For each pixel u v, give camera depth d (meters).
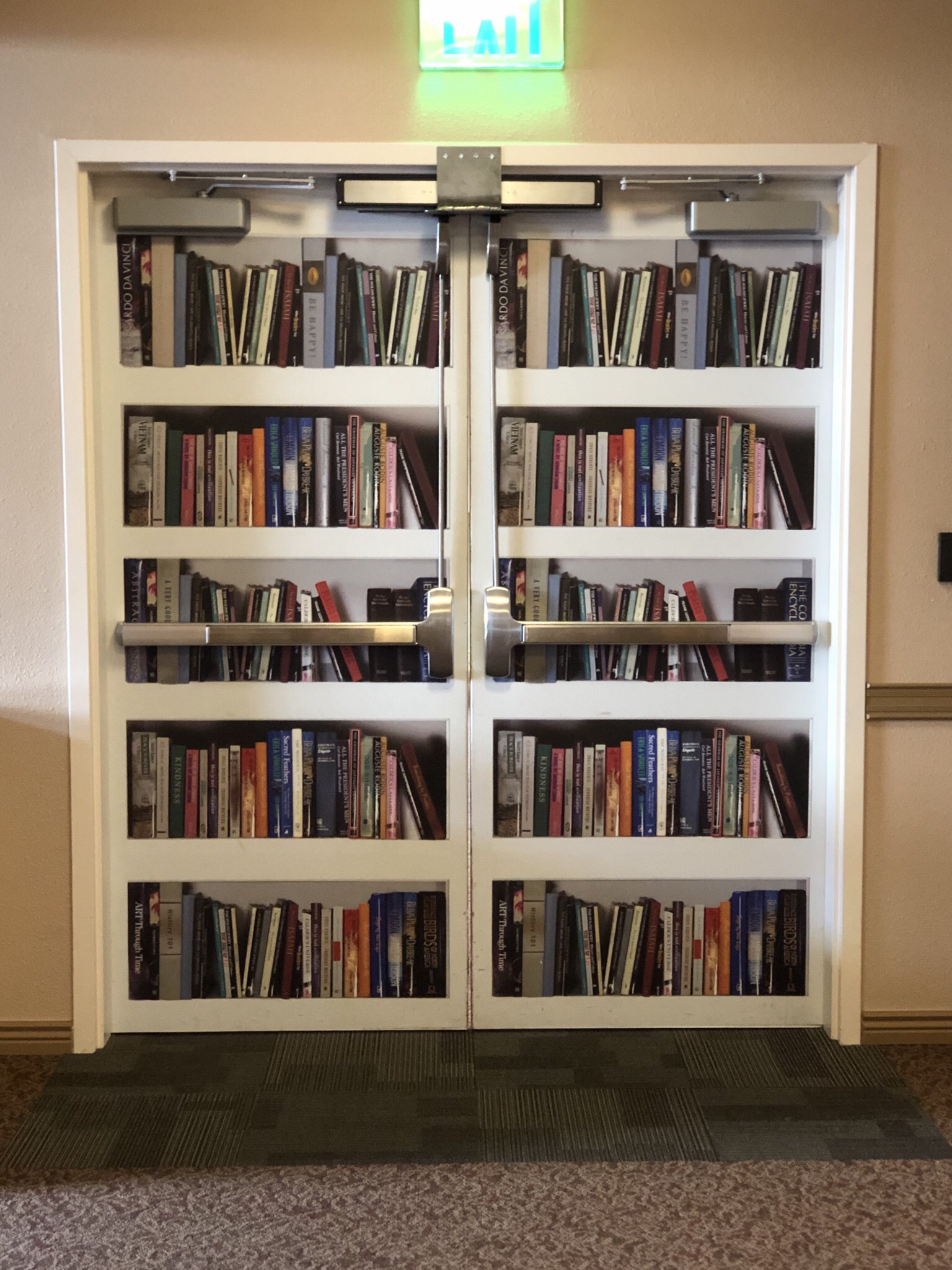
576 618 2.71
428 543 2.69
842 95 2.56
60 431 2.58
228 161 2.52
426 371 2.65
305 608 2.69
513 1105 2.44
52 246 2.54
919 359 2.62
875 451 2.64
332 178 2.60
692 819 2.76
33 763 2.64
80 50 2.50
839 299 2.64
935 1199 2.12
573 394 2.67
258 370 2.64
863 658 2.67
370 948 2.77
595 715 2.74
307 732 2.72
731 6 2.54
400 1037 2.75
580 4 2.53
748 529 2.71
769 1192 2.15
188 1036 2.76
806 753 2.75
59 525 2.60
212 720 2.71
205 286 2.62
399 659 2.71
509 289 2.64
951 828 2.72
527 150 2.53
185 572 2.67
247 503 2.67
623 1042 2.73
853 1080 2.56
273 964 2.76
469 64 2.51
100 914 2.71
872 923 2.73
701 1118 2.40
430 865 2.75
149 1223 2.05
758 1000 2.81
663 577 2.71
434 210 2.55
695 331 2.66
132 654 2.69
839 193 2.64
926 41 2.56
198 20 2.50
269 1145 2.29
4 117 2.51
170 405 2.64
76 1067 2.61
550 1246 1.99
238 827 2.73
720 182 2.60
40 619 2.62
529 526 2.69
